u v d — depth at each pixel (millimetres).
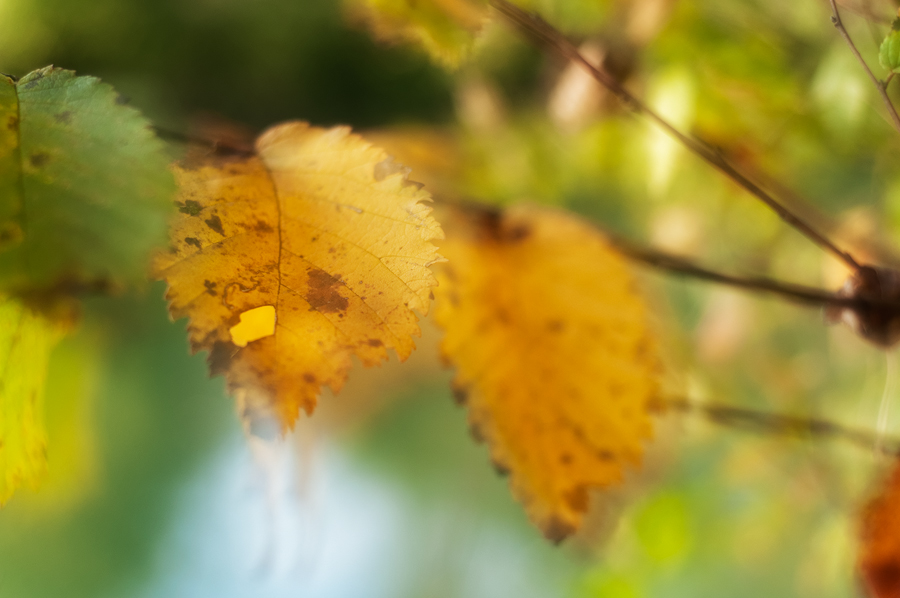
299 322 288
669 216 435
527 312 329
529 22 332
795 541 473
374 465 744
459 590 659
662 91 379
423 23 322
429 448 779
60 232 281
